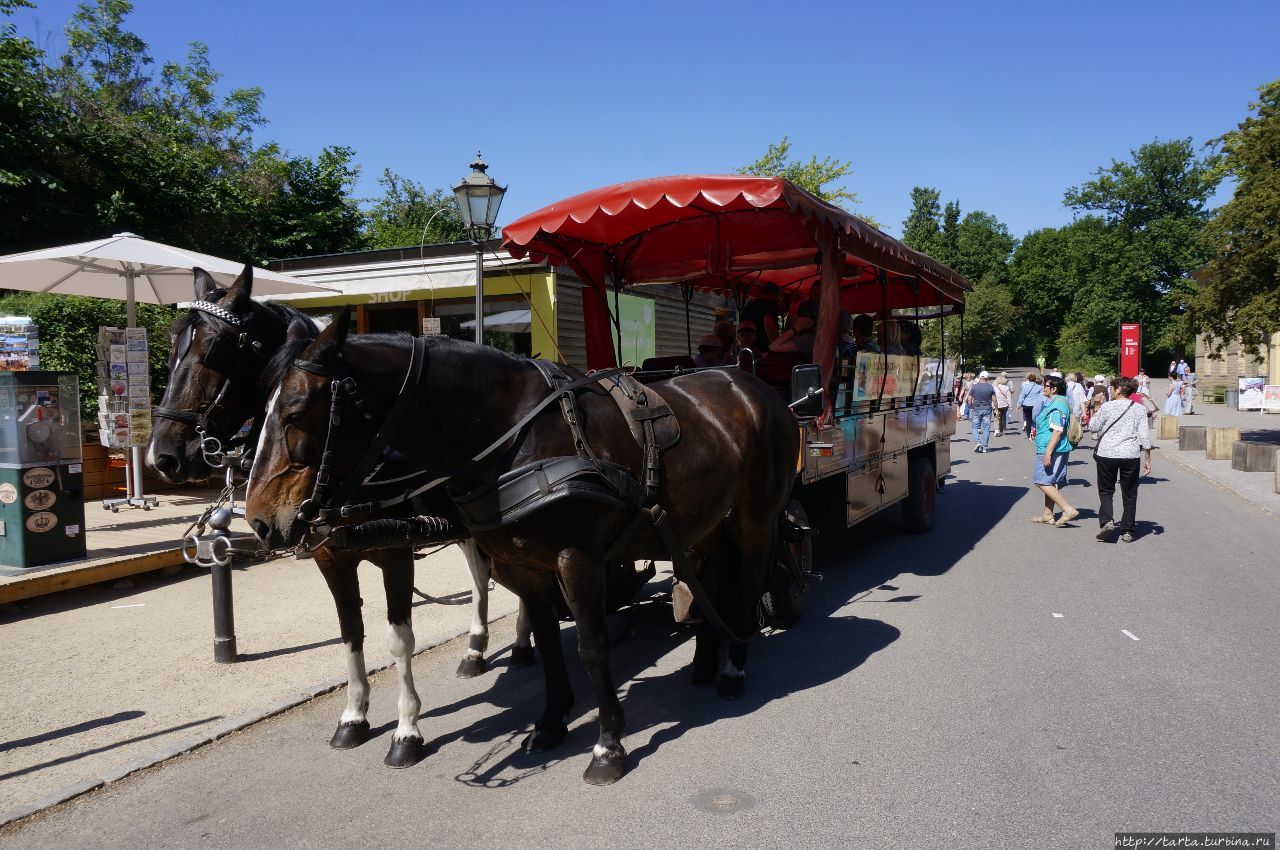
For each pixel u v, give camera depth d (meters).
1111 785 3.87
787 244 7.21
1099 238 65.50
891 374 8.38
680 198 5.86
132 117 19.95
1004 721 4.62
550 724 4.47
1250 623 6.38
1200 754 4.17
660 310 14.20
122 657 5.85
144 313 13.88
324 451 3.49
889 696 5.03
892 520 11.17
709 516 4.67
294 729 4.71
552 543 3.91
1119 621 6.46
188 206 19.78
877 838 3.47
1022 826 3.53
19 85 16.58
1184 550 9.15
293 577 8.21
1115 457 9.59
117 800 3.90
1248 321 17.09
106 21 24.83
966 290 10.90
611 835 3.54
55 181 16.36
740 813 3.70
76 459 7.66
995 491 14.02
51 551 7.41
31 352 9.84
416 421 3.79
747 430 4.99
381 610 7.08
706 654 5.39
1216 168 18.33
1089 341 66.06
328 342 3.51
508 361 4.11
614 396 4.35
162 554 7.94
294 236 23.02
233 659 5.75
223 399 4.27
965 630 6.30
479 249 9.20
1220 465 16.97
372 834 3.59
